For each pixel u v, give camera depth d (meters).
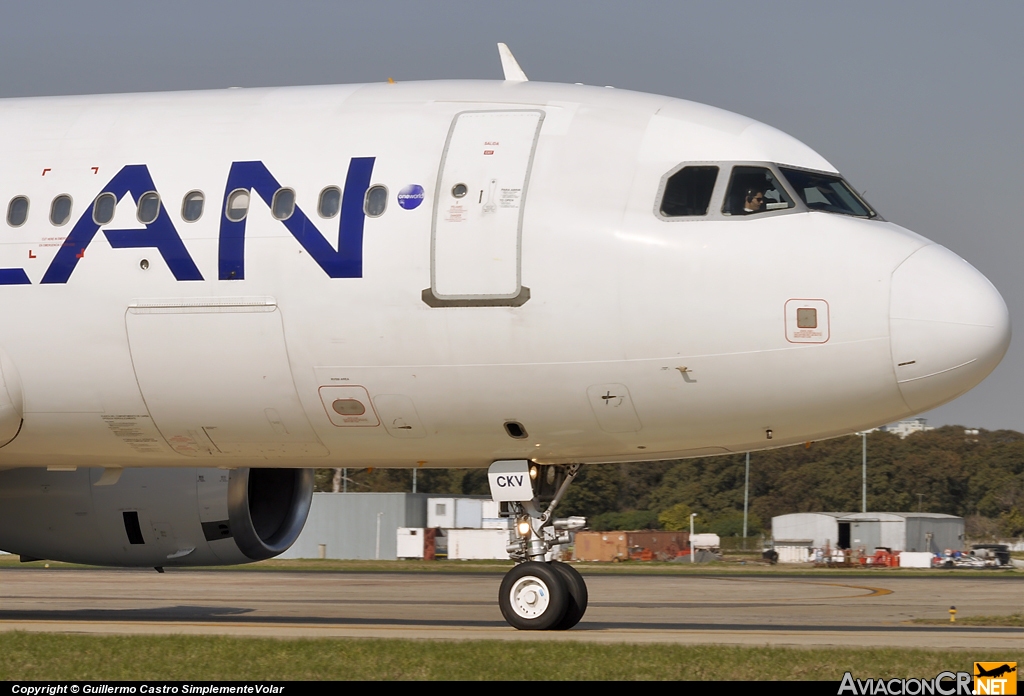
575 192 49.59
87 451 56.25
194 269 51.22
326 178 51.19
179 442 54.75
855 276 47.84
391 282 49.69
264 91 56.16
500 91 53.56
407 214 50.00
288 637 45.78
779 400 48.75
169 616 70.75
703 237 48.66
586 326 48.56
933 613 81.81
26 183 53.88
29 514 62.47
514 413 50.53
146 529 61.94
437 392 50.44
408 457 54.56
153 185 52.62
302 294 50.31
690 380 48.72
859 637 48.53
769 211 49.41
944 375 47.88
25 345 52.81
